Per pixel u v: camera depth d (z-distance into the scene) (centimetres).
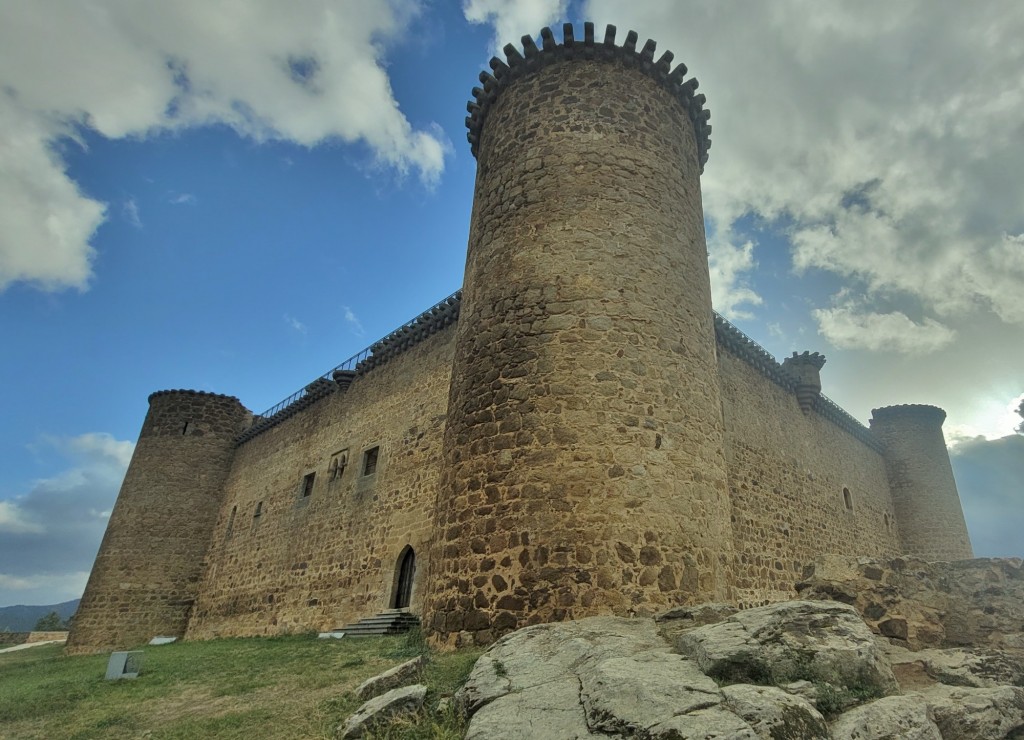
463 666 695
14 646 3086
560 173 1141
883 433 3136
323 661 962
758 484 1852
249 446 2991
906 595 773
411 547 1702
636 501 885
